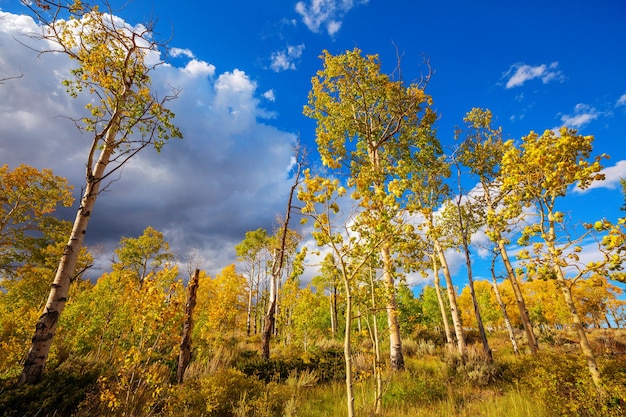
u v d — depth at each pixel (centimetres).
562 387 611
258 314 3197
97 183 738
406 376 845
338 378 950
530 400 622
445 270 1320
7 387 532
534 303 2802
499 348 1881
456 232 1390
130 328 627
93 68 769
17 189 1939
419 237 527
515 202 684
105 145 790
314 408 661
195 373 873
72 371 614
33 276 1997
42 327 593
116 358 651
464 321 3394
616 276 526
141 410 547
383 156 1263
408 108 1184
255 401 621
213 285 2453
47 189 2048
